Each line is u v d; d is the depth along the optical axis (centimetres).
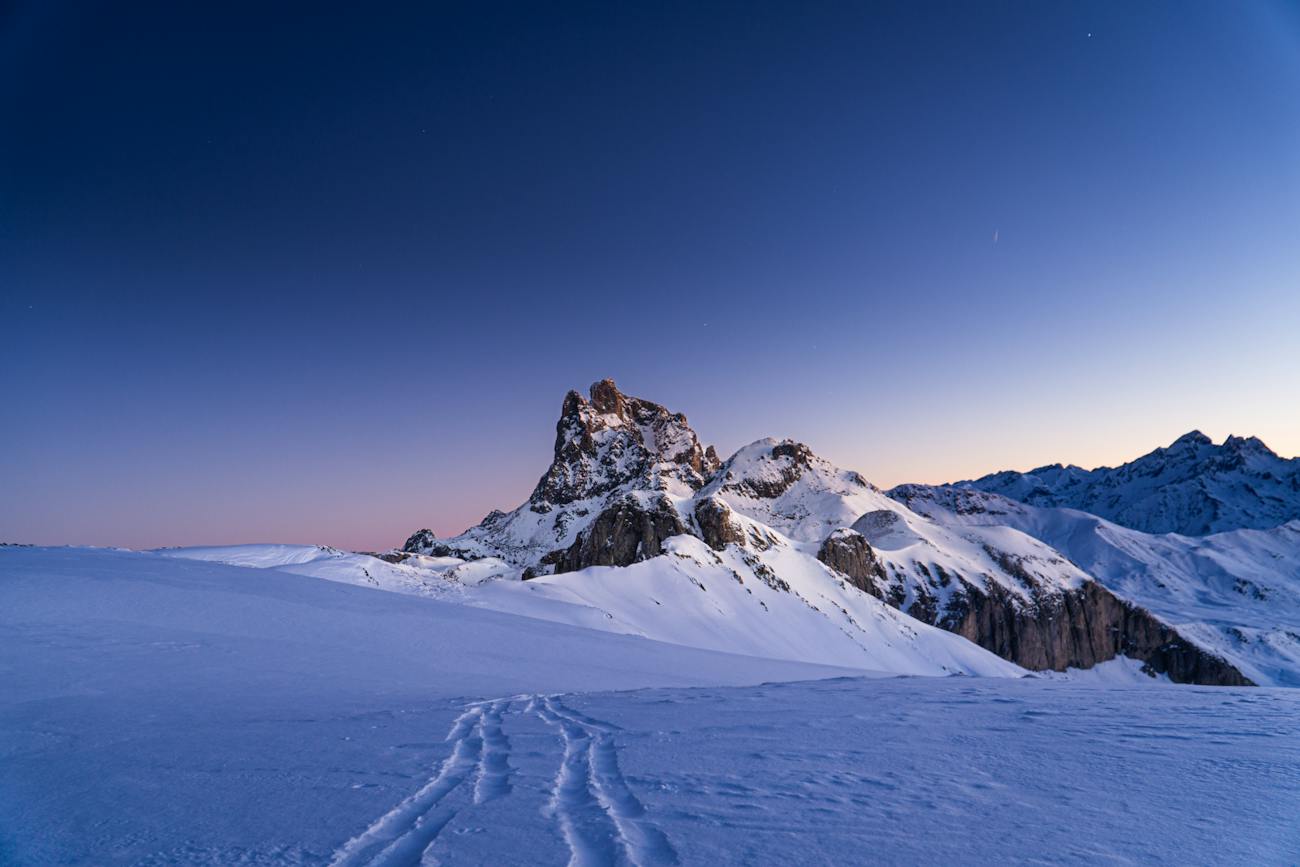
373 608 3800
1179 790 664
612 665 3241
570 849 517
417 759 875
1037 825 564
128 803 671
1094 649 18875
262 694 1669
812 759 846
